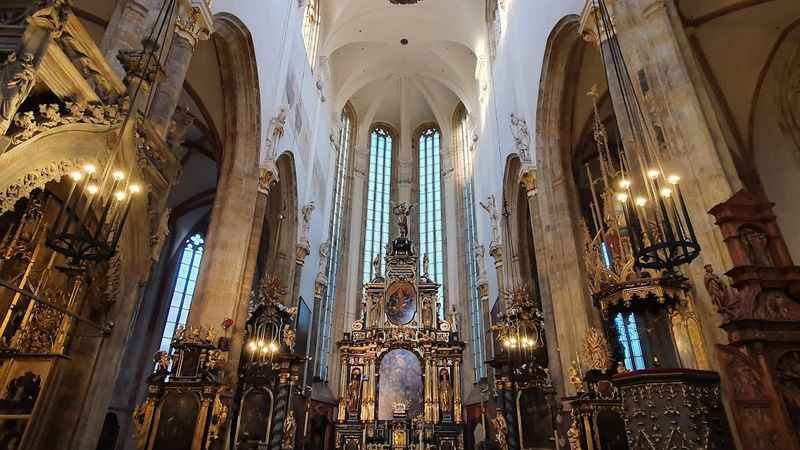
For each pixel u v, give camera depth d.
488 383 21.67
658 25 8.26
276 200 20.58
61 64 5.57
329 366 27.05
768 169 13.40
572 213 13.99
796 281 5.77
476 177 27.95
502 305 20.23
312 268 24.08
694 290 6.98
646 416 5.76
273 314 15.57
